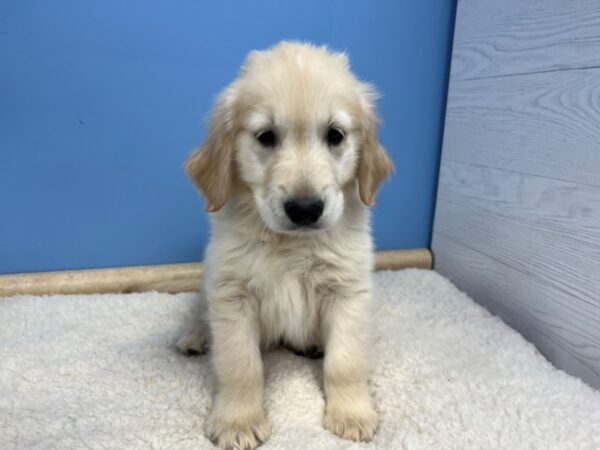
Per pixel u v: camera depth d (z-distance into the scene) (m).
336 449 0.28
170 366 0.38
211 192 0.32
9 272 0.52
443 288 0.52
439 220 0.58
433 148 0.57
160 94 0.50
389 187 0.58
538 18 0.40
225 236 0.33
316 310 0.35
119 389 0.35
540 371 0.36
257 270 0.32
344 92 0.31
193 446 0.29
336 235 0.33
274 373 0.36
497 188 0.46
